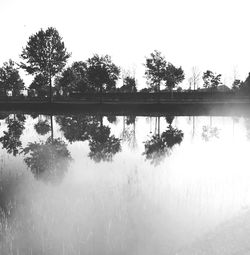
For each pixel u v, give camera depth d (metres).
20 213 9.14
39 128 34.81
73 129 34.12
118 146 23.09
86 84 83.56
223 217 8.26
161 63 69.56
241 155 18.12
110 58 71.56
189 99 74.06
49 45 68.69
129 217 8.69
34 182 12.77
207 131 31.08
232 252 6.13
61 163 16.81
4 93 90.81
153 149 21.45
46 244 7.23
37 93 88.44
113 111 58.44
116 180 13.00
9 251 6.94
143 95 83.12
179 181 12.42
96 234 7.69
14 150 21.11
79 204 9.85
